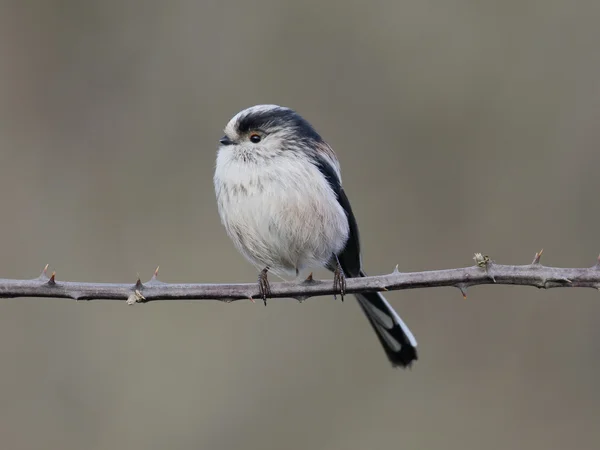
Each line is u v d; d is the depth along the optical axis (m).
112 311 11.52
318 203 8.63
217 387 11.23
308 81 13.69
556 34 13.54
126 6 13.77
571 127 13.00
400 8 13.87
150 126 13.30
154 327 11.53
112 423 10.78
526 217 12.59
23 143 12.94
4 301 11.21
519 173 12.89
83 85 13.39
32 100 13.21
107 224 12.68
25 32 13.43
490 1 13.75
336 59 13.79
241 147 8.66
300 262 9.14
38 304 11.31
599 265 6.69
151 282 6.91
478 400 11.05
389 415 10.93
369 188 13.00
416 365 11.40
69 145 13.09
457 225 12.70
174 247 12.60
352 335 11.56
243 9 13.98
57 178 12.84
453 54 13.59
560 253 12.27
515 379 11.20
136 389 11.10
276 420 10.93
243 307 11.79
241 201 8.60
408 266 12.50
